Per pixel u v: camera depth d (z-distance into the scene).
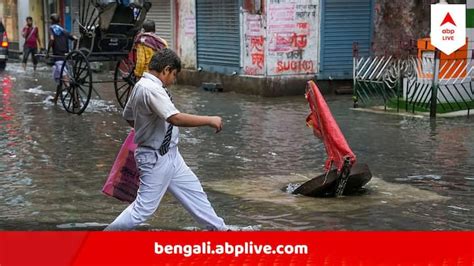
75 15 24.58
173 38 18.36
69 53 12.31
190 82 17.59
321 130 6.69
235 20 15.74
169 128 4.80
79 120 11.58
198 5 17.08
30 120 11.52
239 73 15.77
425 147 9.16
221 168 7.95
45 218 5.92
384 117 11.88
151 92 4.60
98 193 6.79
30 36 22.69
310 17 15.18
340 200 6.54
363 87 13.66
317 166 8.06
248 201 6.48
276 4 14.80
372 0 15.60
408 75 12.83
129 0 17.34
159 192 4.84
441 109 12.14
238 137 10.02
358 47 15.68
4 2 30.06
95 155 8.68
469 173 7.65
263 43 14.94
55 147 9.18
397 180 7.36
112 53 12.07
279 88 15.05
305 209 6.19
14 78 19.64
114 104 13.73
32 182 7.22
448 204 6.37
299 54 15.20
